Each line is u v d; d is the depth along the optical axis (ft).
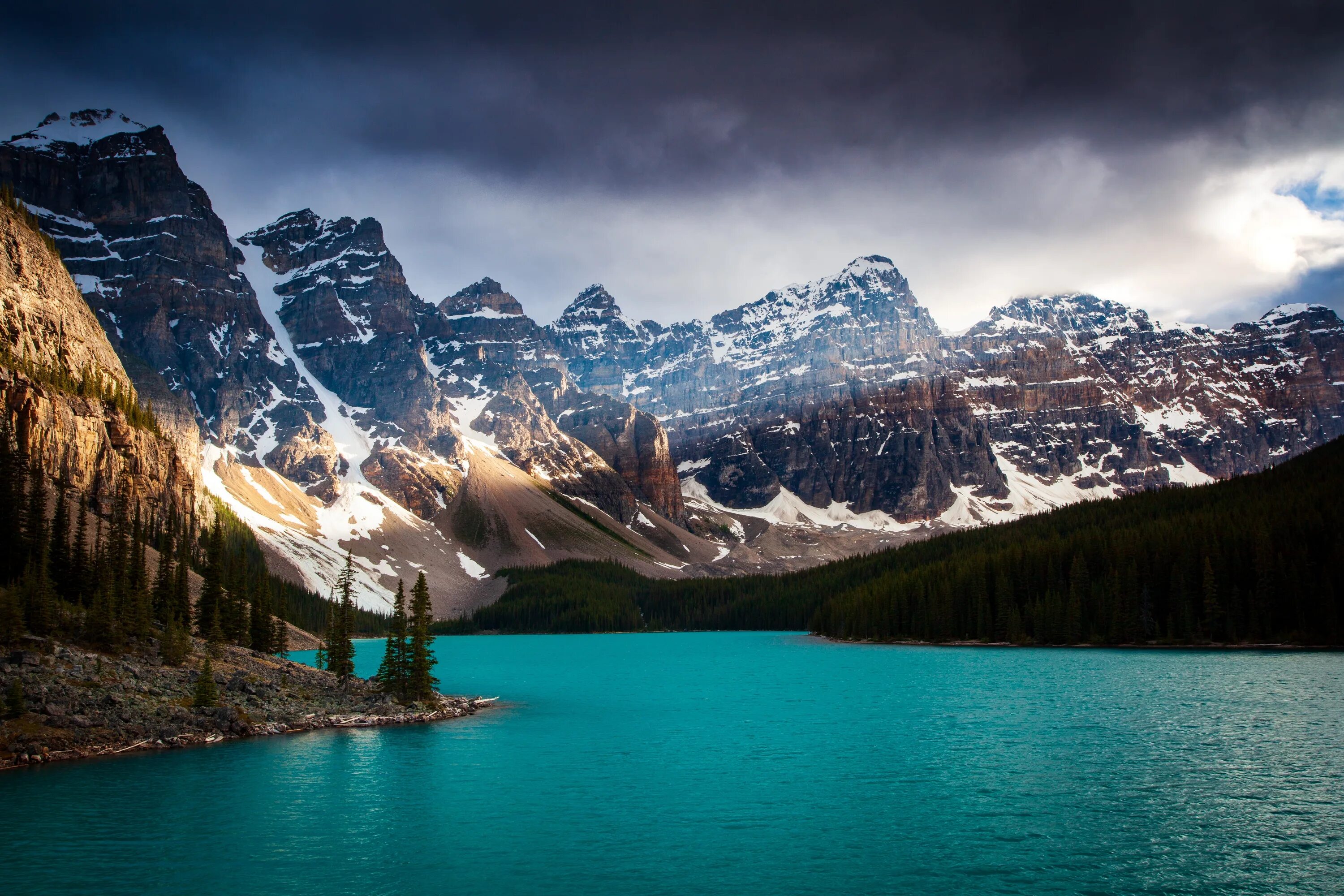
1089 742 309.22
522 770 278.26
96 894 177.27
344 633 408.46
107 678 323.78
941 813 230.48
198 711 317.42
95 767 267.39
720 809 236.22
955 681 490.90
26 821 217.77
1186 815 225.15
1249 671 494.18
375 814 229.86
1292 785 250.16
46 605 345.92
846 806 237.25
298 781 259.39
